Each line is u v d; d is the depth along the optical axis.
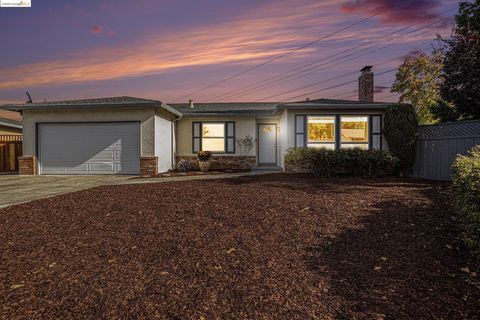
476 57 10.98
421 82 19.53
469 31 11.73
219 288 2.70
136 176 11.21
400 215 4.70
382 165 9.48
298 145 11.59
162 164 12.52
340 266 3.09
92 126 11.93
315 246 3.62
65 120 11.91
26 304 2.49
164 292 2.64
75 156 11.98
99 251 3.59
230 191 6.81
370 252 3.41
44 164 12.09
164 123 12.84
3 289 2.74
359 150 9.59
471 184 3.35
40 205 5.81
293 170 11.17
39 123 12.09
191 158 14.60
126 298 2.55
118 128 11.80
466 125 8.58
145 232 4.22
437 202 5.50
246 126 14.48
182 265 3.19
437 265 3.03
